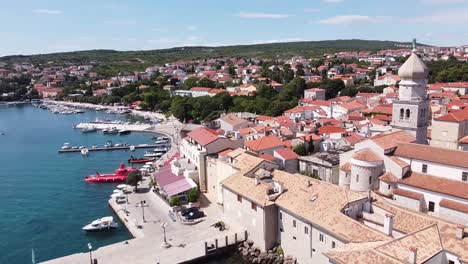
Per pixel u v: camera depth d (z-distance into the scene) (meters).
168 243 91.12
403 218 69.94
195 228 98.75
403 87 107.62
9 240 103.06
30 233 106.81
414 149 90.69
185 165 132.75
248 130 164.00
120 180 151.25
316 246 75.19
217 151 124.88
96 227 104.81
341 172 100.50
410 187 86.19
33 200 133.25
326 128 168.88
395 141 96.19
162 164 162.75
